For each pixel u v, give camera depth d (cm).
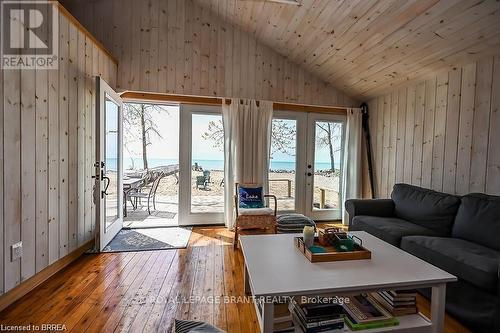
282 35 346
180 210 396
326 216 445
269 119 391
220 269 249
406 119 345
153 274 236
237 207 328
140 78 353
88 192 287
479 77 251
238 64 380
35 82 199
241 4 318
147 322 169
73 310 179
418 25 237
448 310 179
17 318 169
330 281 136
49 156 217
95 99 283
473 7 200
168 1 358
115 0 346
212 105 396
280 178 425
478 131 251
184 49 363
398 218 297
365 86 379
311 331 136
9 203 176
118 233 355
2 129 169
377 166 404
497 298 151
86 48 273
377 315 146
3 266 172
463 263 170
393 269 152
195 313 180
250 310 185
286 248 184
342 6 254
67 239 248
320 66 376
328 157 441
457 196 248
